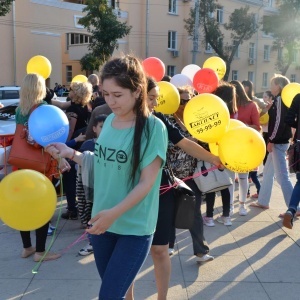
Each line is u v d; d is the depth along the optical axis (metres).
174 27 29.70
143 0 27.48
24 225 2.36
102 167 2.22
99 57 22.00
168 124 2.80
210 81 5.05
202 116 2.89
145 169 2.11
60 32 23.55
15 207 2.28
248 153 2.70
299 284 3.48
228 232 4.70
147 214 2.23
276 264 3.86
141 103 2.15
